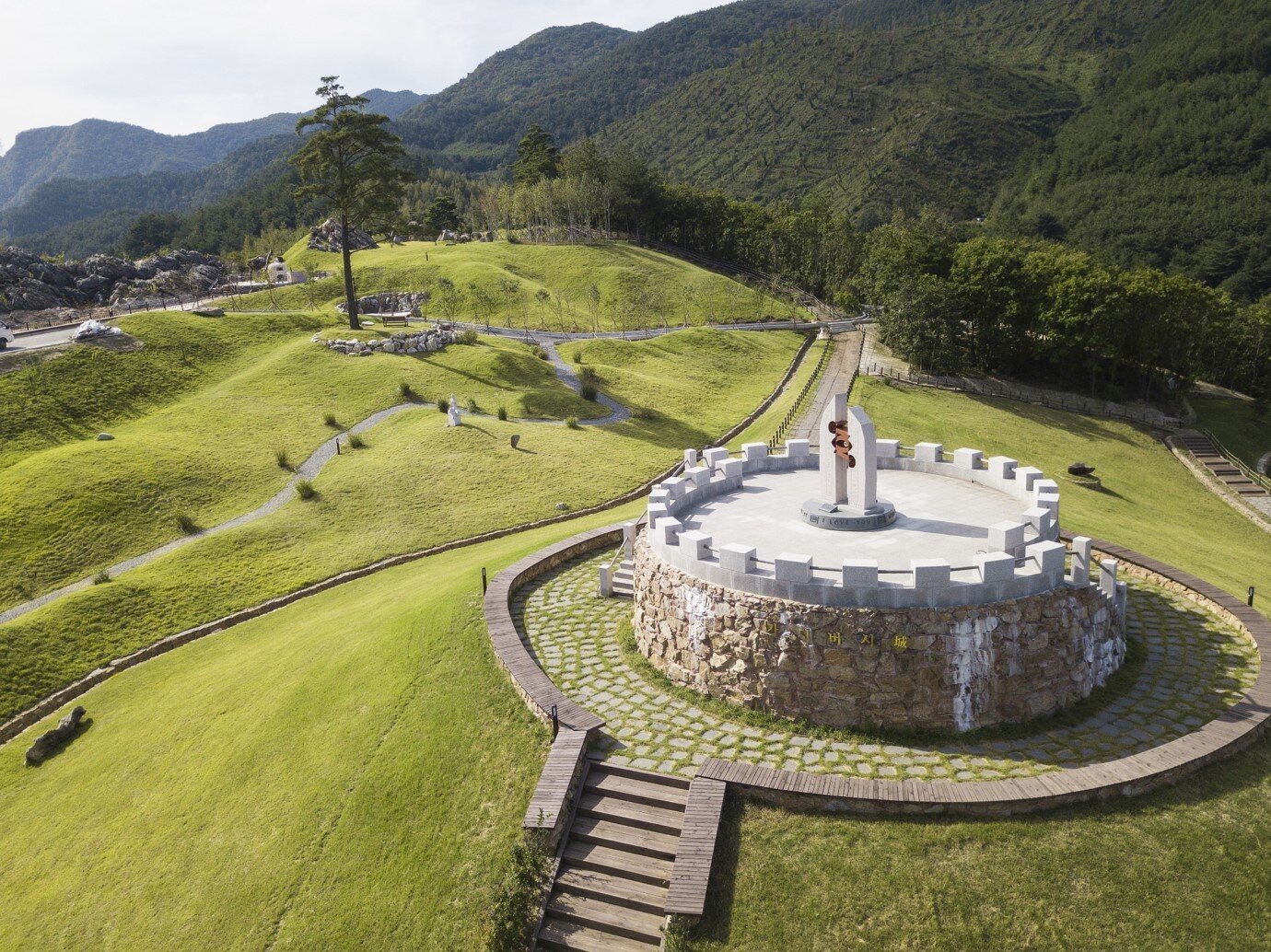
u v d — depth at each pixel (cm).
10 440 6388
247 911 2042
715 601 2283
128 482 5588
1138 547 4141
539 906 1805
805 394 8331
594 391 7788
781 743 2106
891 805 1805
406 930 1875
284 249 18138
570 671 2550
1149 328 8400
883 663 2081
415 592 3641
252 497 5700
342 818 2195
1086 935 1581
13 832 2712
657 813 1927
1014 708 2133
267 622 4094
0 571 4753
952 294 9362
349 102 8844
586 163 16975
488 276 12525
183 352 8262
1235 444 8156
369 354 8394
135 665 3912
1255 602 3412
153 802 2572
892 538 2523
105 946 2091
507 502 5462
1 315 10288
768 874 1738
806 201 19462
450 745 2288
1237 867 1673
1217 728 1997
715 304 12719
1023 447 7412
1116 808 1795
